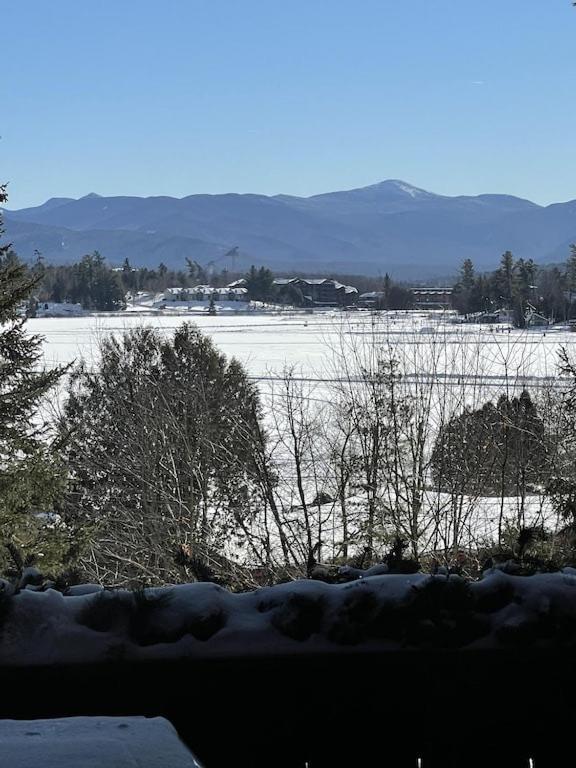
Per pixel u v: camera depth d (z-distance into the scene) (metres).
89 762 1.96
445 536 12.45
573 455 12.48
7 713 3.84
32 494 12.04
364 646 3.94
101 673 3.86
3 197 12.70
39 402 14.25
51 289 149.00
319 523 12.07
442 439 13.57
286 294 178.12
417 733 3.94
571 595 4.05
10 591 3.96
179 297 197.88
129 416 16.33
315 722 3.91
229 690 3.90
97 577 13.07
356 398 14.01
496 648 3.98
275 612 3.97
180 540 12.81
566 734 3.97
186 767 1.97
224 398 17.62
